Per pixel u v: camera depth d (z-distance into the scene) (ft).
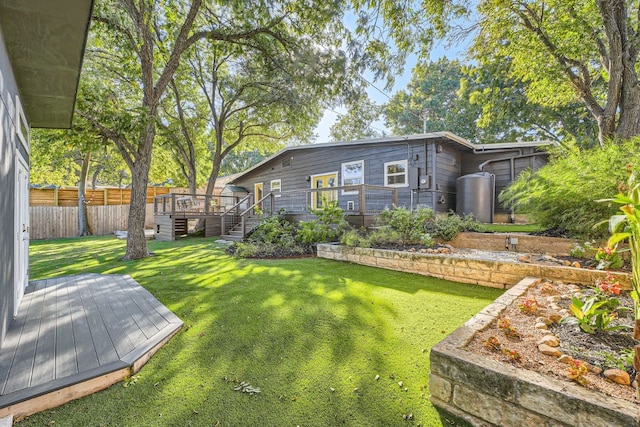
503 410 5.04
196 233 39.86
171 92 40.09
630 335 6.47
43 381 6.19
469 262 13.79
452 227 19.70
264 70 34.04
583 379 4.83
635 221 4.41
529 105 40.47
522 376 4.97
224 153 44.60
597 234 13.71
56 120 16.20
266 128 46.98
